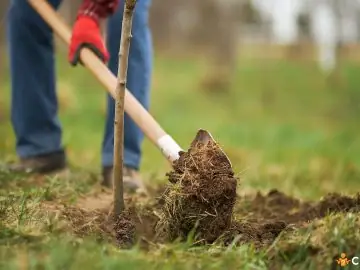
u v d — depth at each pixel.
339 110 24.73
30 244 4.00
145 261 3.87
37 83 6.45
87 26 5.37
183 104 25.45
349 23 39.56
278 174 9.48
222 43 29.16
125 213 4.71
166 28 45.72
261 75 33.81
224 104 26.19
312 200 6.14
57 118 6.63
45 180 6.16
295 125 20.36
